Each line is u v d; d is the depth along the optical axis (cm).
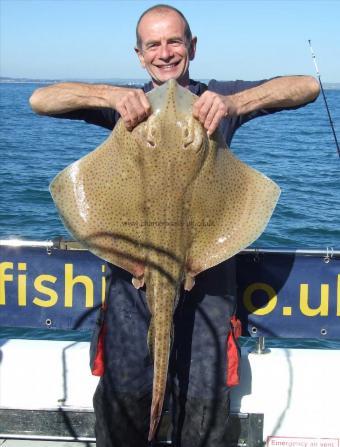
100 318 152
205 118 130
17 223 632
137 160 133
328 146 1534
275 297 170
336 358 170
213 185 135
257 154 1306
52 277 171
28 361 171
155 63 147
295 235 588
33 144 1550
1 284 172
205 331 147
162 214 134
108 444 151
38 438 172
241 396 168
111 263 144
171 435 160
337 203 737
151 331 135
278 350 175
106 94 142
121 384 148
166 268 134
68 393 170
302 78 150
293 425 168
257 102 145
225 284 148
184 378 149
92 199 137
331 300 170
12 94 6856
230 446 169
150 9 149
